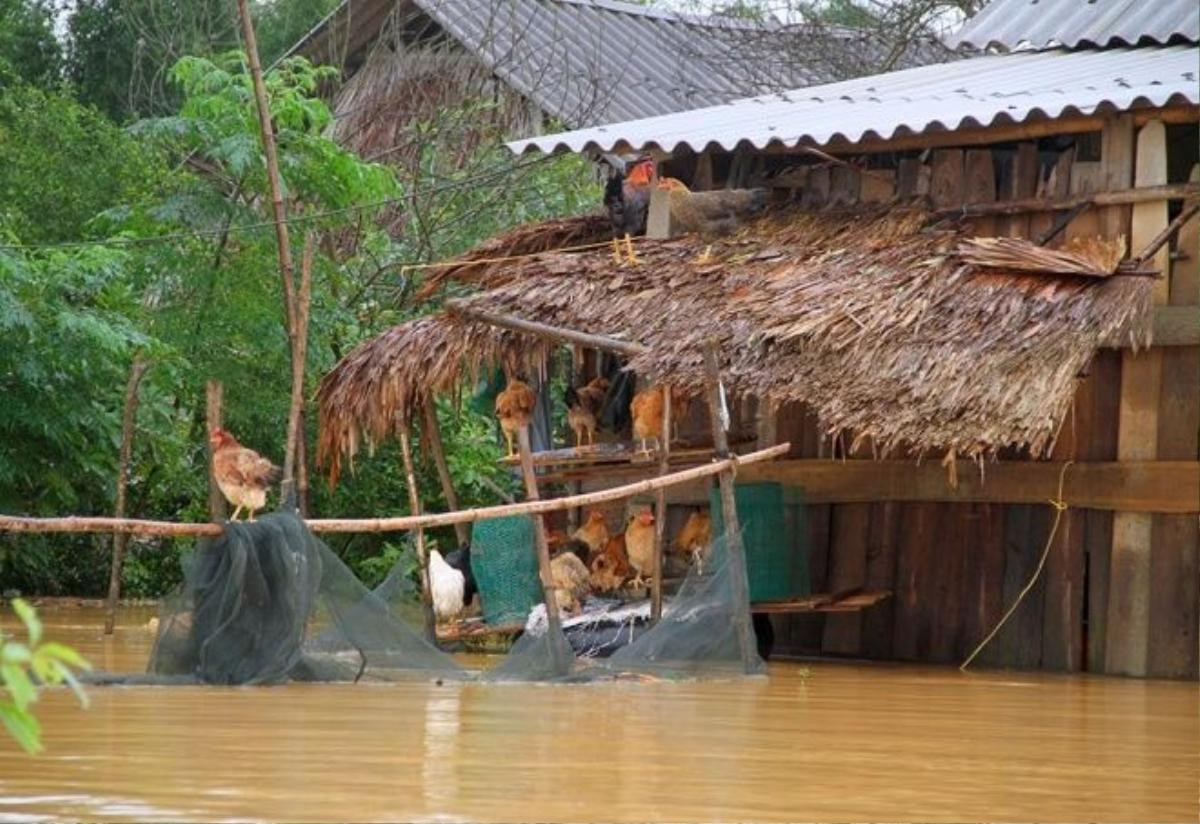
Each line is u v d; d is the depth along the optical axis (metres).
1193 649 39.19
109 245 55.53
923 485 43.22
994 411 36.22
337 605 35.69
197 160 62.53
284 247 50.88
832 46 75.19
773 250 43.62
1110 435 40.62
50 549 58.03
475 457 60.59
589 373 51.03
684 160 48.78
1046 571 41.38
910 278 40.06
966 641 42.38
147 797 21.12
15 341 51.66
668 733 28.05
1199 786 24.08
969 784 23.75
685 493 46.78
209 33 82.31
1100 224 41.38
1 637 15.36
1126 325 38.47
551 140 47.28
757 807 21.34
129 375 54.75
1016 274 39.16
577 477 45.97
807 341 39.28
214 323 55.66
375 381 45.91
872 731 29.22
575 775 23.34
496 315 43.75
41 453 55.00
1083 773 25.09
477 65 74.69
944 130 41.78
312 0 91.00
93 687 33.25
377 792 21.67
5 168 58.91
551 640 36.59
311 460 58.81
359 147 75.19
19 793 21.33
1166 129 40.97
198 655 34.34
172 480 59.75
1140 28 49.44
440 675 36.22
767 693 34.75
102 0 86.56
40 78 82.31
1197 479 39.19
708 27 80.44
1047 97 42.06
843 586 44.47
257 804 20.72
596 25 78.06
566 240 50.34
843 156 46.03
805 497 45.00
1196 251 39.81
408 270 52.88
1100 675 40.12
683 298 42.47
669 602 41.12
